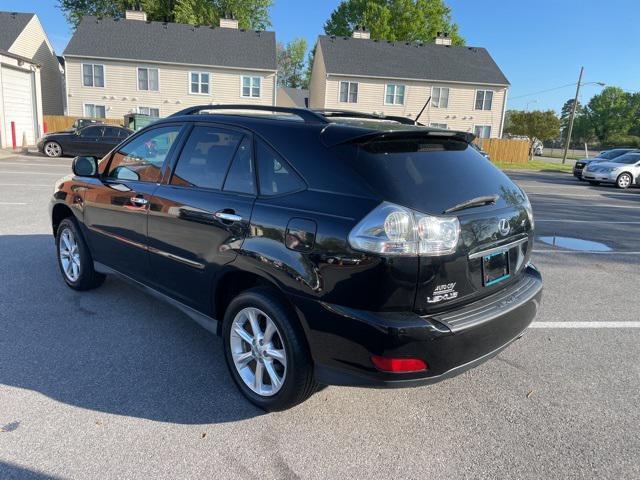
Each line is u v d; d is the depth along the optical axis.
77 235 4.49
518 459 2.59
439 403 3.11
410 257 2.33
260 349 2.88
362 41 39.41
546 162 40.16
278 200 2.72
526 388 3.33
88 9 44.97
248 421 2.83
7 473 2.32
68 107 33.56
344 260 2.39
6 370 3.25
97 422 2.75
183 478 2.35
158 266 3.59
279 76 78.31
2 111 20.98
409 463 2.53
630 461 2.59
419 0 45.59
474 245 2.58
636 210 13.02
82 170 4.18
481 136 38.41
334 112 3.39
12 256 5.76
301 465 2.48
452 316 2.50
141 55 33.69
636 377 3.53
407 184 2.46
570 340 4.16
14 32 31.42
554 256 7.26
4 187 11.02
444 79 37.00
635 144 76.75
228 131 3.17
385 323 2.32
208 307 3.23
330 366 2.55
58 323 4.00
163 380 3.23
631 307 5.06
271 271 2.68
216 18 43.59
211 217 3.04
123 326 4.00
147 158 3.77
